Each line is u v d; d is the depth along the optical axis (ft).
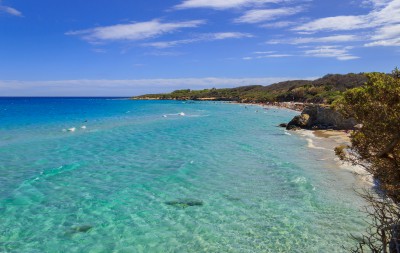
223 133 147.02
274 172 74.95
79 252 39.14
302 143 117.39
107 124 184.55
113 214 50.75
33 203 54.70
